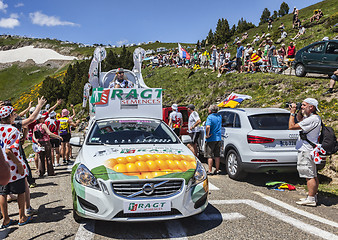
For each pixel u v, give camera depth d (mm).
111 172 3600
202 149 8227
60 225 3973
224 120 7359
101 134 4949
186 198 3619
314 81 11945
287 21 45250
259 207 4715
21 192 3908
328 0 50750
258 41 31391
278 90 12867
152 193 3518
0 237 3615
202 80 20172
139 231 3771
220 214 4387
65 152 9219
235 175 6477
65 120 9180
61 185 6301
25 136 5125
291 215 4375
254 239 3535
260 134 5867
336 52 11406
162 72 29078
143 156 3986
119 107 5824
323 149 4656
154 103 5957
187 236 3621
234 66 18203
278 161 5758
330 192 5535
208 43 63188
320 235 3660
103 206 3461
